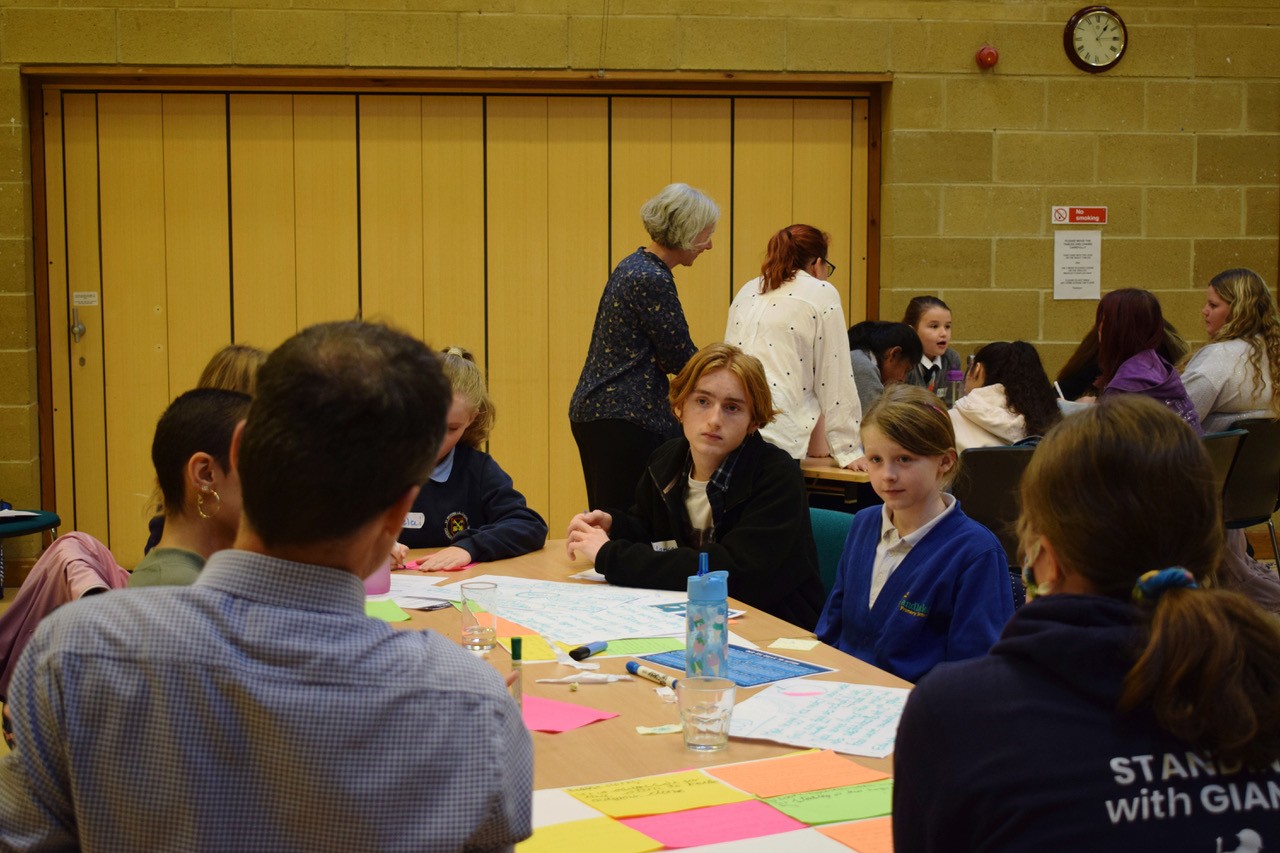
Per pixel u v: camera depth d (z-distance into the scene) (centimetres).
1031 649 100
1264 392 413
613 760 153
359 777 92
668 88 544
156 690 92
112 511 539
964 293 552
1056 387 475
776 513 254
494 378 552
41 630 98
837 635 238
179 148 530
